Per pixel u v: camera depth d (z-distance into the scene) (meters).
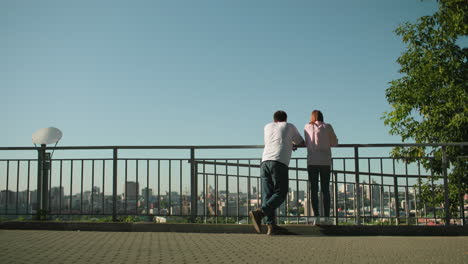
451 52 14.79
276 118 7.43
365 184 7.52
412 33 15.25
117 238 6.64
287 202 7.49
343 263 4.66
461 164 7.47
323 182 7.25
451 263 4.65
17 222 7.96
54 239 6.52
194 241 6.35
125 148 7.86
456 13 14.03
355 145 7.40
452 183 11.57
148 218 7.80
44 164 8.14
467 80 14.95
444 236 6.97
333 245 5.95
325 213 7.21
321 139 7.25
